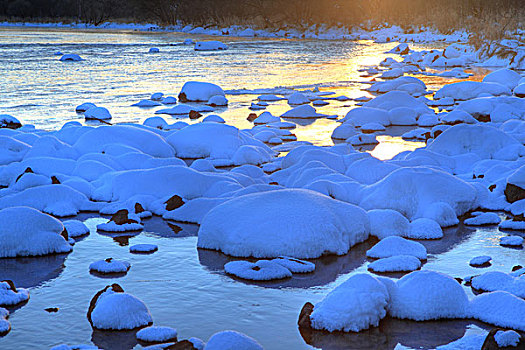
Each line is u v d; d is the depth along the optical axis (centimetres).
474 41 4031
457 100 2231
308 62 3841
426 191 922
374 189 941
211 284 681
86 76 3031
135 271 721
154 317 596
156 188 1005
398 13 6744
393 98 1964
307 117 1923
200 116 1953
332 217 797
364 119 1806
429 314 593
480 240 830
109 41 5597
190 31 7512
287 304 629
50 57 3988
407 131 1711
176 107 2028
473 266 732
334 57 4197
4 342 546
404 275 679
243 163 1316
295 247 762
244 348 500
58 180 1055
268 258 764
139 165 1153
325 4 7044
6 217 791
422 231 841
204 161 1184
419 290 604
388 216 850
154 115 1973
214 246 798
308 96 2403
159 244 820
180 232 875
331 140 1569
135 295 650
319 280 695
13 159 1227
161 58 4038
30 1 9556
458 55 3747
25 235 782
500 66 3500
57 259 765
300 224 774
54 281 692
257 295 651
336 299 582
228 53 4484
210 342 505
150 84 2759
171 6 8388
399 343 546
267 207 800
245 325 580
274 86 2722
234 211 807
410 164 1110
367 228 843
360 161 1104
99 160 1149
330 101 2275
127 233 870
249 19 7750
